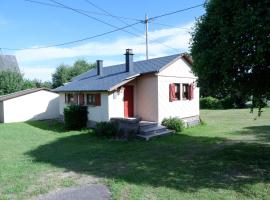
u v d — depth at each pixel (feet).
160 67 62.64
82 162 37.24
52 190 26.73
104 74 78.43
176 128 60.39
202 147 44.70
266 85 35.12
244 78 34.78
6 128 75.31
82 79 84.02
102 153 42.29
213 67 33.24
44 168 34.50
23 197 25.11
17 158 40.34
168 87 65.36
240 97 38.19
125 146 47.29
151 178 29.48
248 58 29.40
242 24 28.30
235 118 84.12
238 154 38.58
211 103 125.08
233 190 25.27
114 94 63.41
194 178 29.09
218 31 32.14
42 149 46.39
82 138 56.24
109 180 29.14
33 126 79.00
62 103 85.20
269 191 24.76
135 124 54.85
